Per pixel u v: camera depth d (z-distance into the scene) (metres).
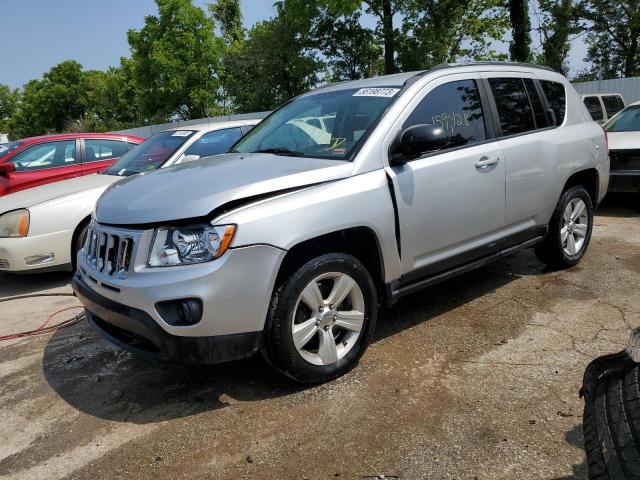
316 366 3.29
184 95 36.16
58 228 5.70
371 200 3.39
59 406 3.38
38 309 5.25
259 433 2.94
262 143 4.25
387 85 4.00
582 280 5.00
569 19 23.94
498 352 3.70
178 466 2.72
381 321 4.32
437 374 3.45
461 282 5.11
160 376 3.67
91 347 4.24
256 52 33.09
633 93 18.23
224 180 3.22
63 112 58.25
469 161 3.99
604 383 2.05
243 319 2.98
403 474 2.57
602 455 1.78
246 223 2.94
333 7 24.31
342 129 3.81
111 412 3.27
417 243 3.71
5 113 78.44
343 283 3.35
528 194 4.54
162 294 2.87
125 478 2.67
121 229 3.14
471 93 4.23
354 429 2.92
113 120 53.22
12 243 5.55
